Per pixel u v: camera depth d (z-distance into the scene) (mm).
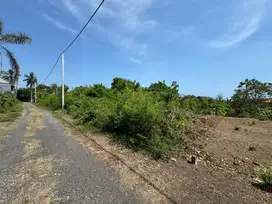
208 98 19828
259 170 4711
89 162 4871
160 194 3414
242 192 3615
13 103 27172
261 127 10930
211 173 4477
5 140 6961
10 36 15328
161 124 7105
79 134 8141
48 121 12430
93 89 21844
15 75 16812
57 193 3389
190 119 9234
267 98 19172
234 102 19000
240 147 6781
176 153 5777
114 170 4395
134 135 6617
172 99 10844
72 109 16016
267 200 3363
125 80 25984
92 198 3244
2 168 4438
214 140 7680
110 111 8375
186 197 3352
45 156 5301
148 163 4926
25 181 3820
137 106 7090
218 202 3234
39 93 63969
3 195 3305
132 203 3119
